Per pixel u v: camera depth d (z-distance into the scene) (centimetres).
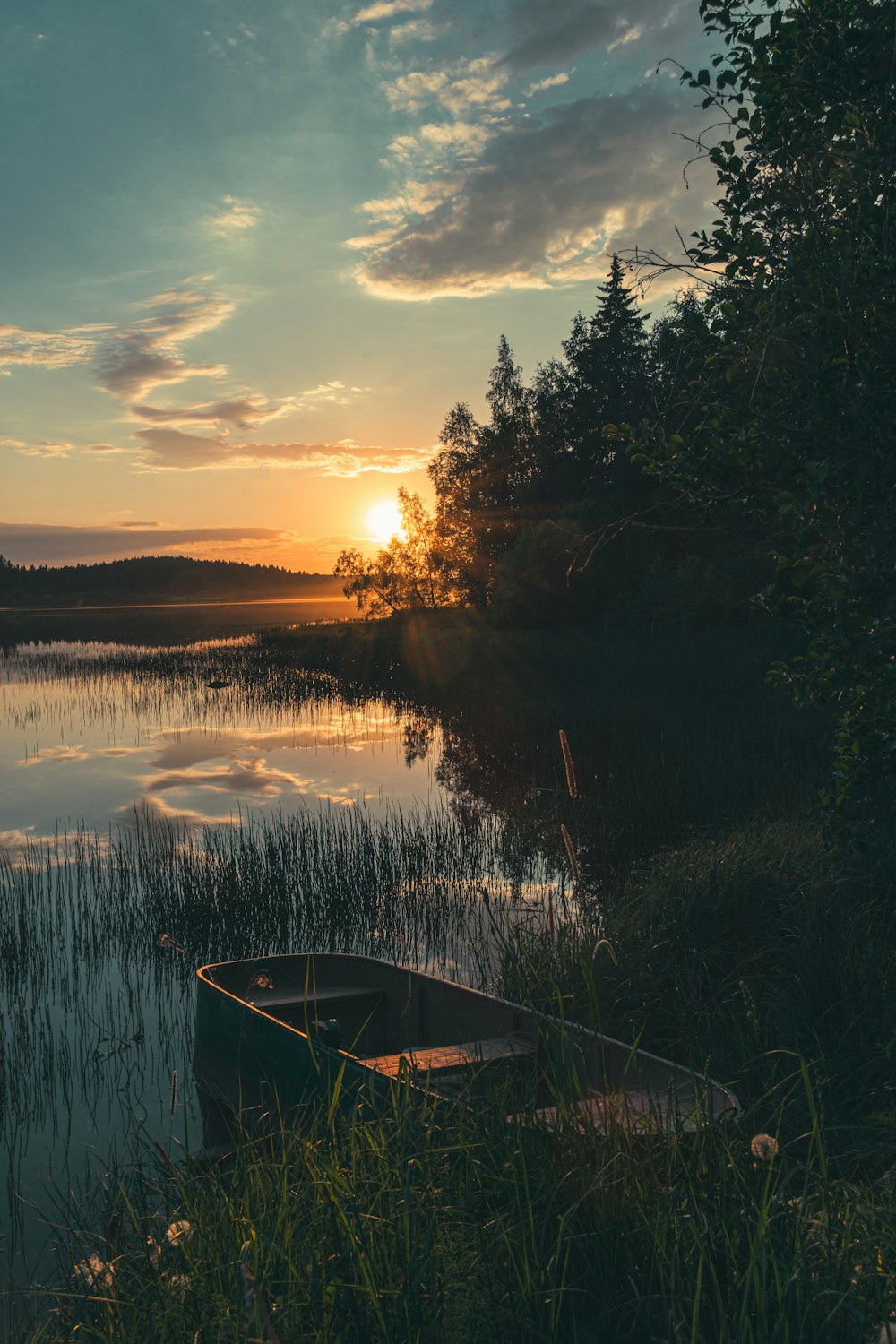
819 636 535
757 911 743
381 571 6388
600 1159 335
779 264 550
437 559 6238
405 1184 327
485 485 5825
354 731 2398
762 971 686
